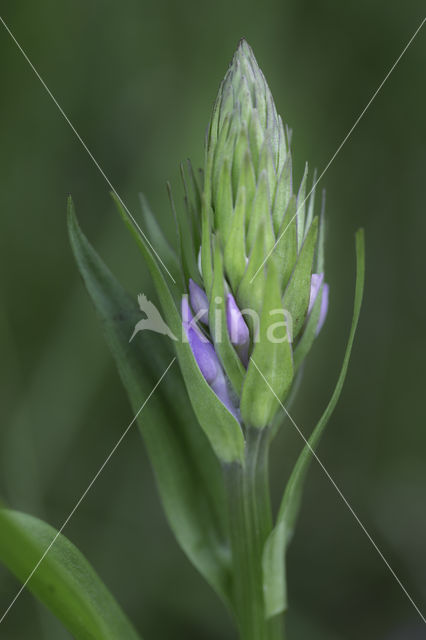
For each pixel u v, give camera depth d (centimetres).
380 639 36
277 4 39
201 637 35
